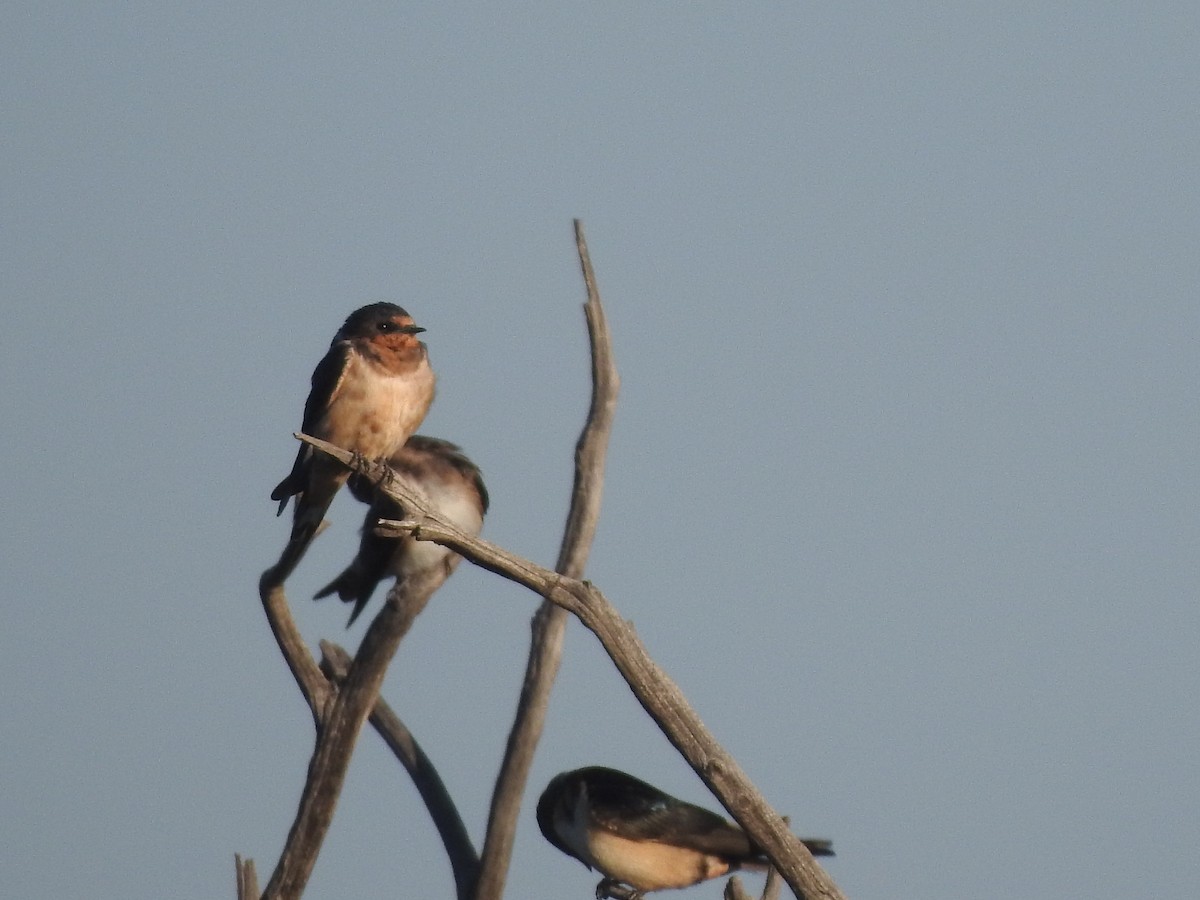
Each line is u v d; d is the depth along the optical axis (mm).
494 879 12609
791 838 8930
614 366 13492
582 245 13445
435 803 12891
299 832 11555
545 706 12773
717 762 8891
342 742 11648
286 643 11773
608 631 8859
